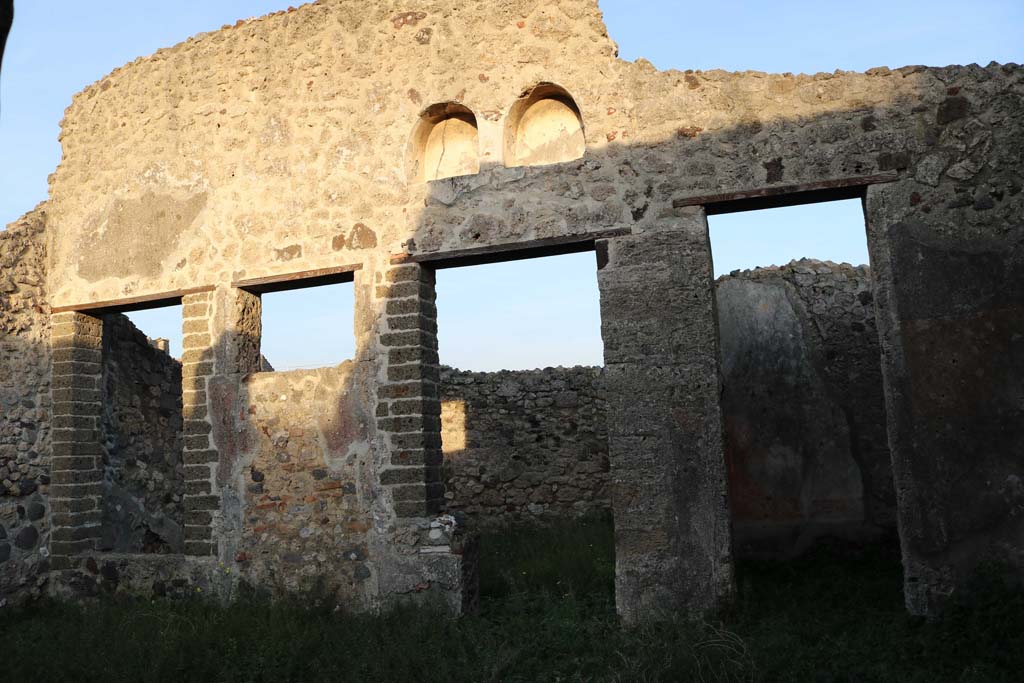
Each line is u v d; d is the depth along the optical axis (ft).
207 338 24.25
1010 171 18.78
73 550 25.25
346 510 22.24
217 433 23.77
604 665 16.25
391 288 22.57
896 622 18.03
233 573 22.99
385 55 23.57
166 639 18.29
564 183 21.38
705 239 20.18
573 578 23.84
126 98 26.45
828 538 27.89
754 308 30.14
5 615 23.47
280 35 24.76
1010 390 18.20
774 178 19.81
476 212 22.06
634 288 20.48
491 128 22.25
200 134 25.25
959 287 18.66
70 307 26.21
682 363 19.95
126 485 28.94
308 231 23.65
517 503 37.06
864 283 29.40
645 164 20.79
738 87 20.40
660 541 19.61
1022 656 15.35
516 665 16.52
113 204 26.12
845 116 19.62
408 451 21.86
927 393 18.60
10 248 25.35
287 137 24.25
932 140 19.19
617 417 20.24
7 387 24.77
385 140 23.27
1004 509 17.95
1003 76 19.12
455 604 20.79
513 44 22.31
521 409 37.86
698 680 14.88
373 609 21.44
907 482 18.51
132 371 29.91
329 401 22.82
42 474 25.54
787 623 18.34
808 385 29.01
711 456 19.53
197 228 24.86
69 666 16.94
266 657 16.88
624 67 21.27
